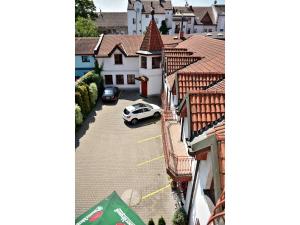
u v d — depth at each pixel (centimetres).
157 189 1465
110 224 871
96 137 2050
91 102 2580
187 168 1102
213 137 647
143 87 2972
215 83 1231
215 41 2180
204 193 845
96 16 5003
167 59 1966
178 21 6794
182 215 1155
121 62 3136
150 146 1911
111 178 1570
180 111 1184
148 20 6650
